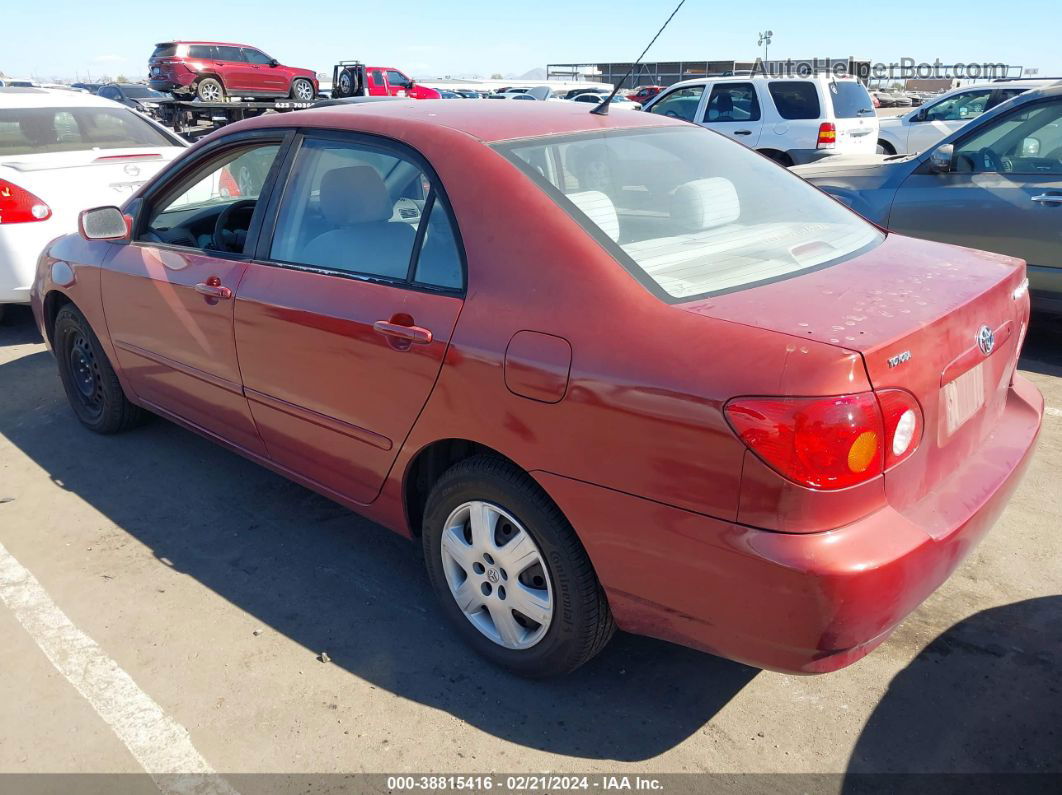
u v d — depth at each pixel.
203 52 22.95
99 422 4.47
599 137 2.89
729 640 2.12
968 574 3.15
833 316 2.11
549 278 2.33
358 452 2.88
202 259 3.42
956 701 2.55
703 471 2.00
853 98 11.70
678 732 2.47
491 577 2.61
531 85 28.42
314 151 3.08
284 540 3.51
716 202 2.80
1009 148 5.54
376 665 2.77
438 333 2.48
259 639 2.90
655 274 2.30
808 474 1.89
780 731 2.46
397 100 3.30
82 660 2.80
